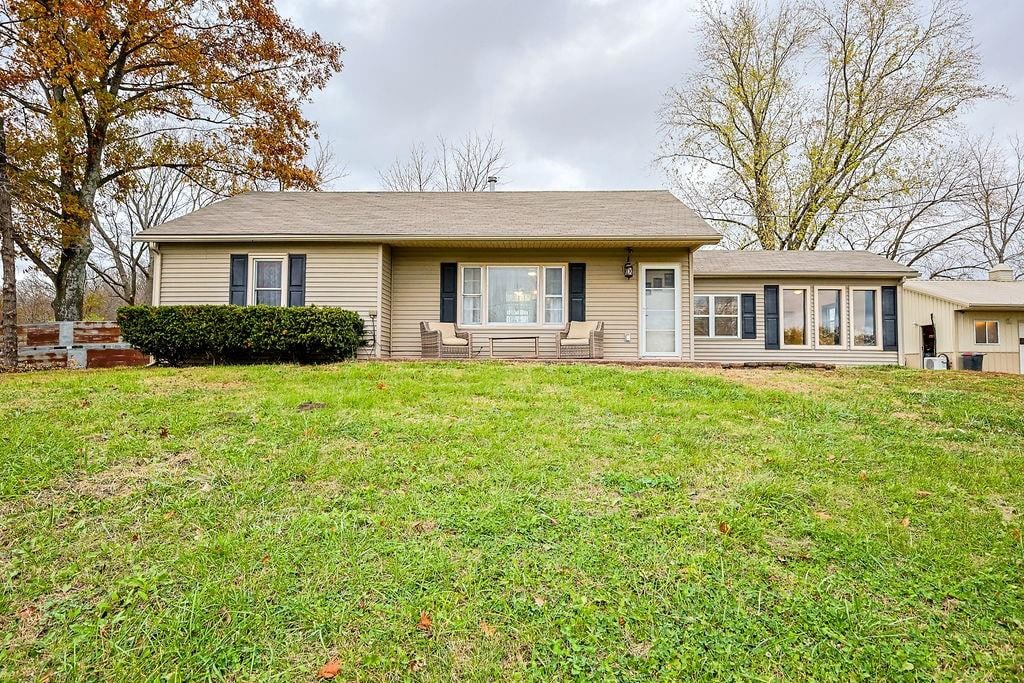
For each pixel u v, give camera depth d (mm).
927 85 21141
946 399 7180
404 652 2588
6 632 2705
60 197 15289
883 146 22203
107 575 3115
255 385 7316
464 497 4016
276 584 3014
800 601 2951
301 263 12055
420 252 12641
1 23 13742
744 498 4098
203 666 2494
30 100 15688
